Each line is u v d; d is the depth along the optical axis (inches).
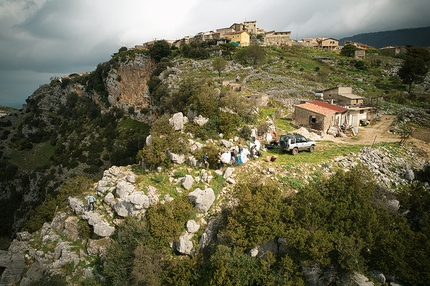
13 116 4249.5
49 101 4217.5
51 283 737.6
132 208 813.9
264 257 711.1
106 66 3607.3
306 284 682.2
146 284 687.1
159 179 904.3
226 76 2706.7
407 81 2655.0
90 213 864.9
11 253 916.6
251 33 4985.2
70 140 3267.7
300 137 1154.7
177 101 1555.1
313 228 731.4
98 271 773.9
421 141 1391.5
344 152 1164.5
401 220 785.6
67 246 848.9
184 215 781.9
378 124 1681.8
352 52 4037.9
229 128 1169.4
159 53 3390.7
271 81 2559.1
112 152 2689.5
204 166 985.5
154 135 1064.2
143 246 719.7
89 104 3695.9
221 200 856.9
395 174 1079.0
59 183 2492.6
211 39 4259.4
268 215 729.0
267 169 977.5
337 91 1903.3
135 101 3112.7
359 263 681.6
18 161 3223.4
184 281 684.7
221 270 646.5
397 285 668.1
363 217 748.0
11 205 2645.2
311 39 5403.5
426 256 670.5
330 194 820.0
